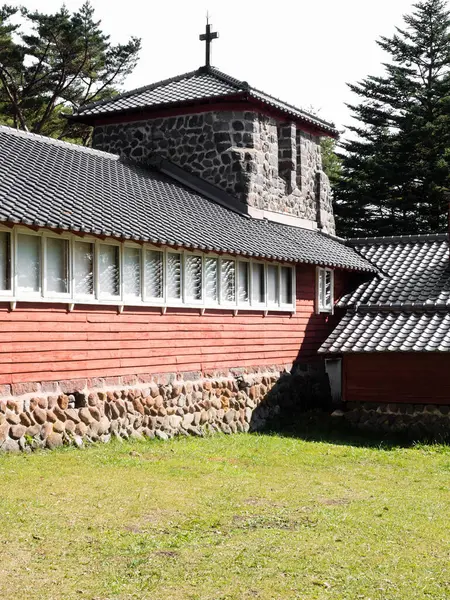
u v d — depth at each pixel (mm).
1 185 13711
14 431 12805
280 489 11914
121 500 10469
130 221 14734
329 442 17469
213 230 17375
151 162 22500
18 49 35844
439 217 41656
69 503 10133
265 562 8273
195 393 16984
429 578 8016
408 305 20094
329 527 9711
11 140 17656
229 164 21531
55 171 16484
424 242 23594
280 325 20141
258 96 21531
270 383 19594
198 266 17141
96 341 14484
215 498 10977
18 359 12922
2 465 11875
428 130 40812
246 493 11438
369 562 8438
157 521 9656
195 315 17078
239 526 9648
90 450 13672
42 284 13305
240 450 15297
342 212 43406
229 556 8430
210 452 14742
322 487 12297
